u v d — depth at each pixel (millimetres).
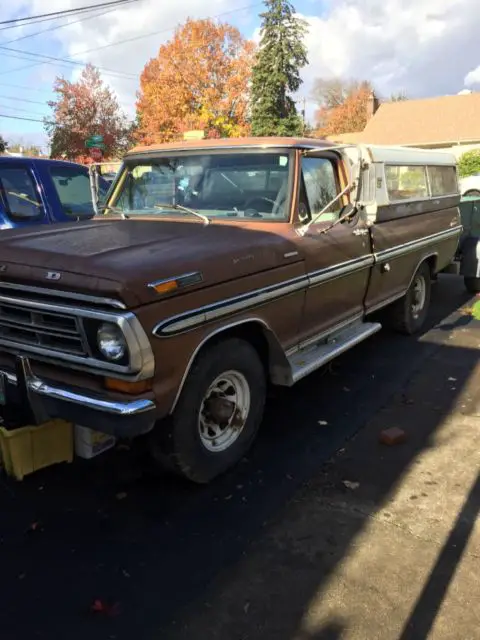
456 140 34969
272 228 3922
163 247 3248
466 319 7285
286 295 3742
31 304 2979
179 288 2916
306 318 4129
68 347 2955
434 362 5605
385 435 3965
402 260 5664
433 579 2662
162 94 34500
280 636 2357
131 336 2678
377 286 5277
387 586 2625
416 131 37281
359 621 2428
